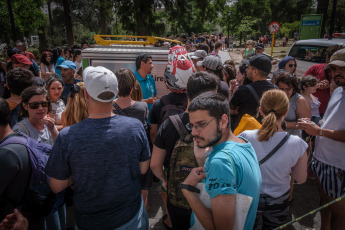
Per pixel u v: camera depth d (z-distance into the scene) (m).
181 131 1.96
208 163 1.50
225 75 4.85
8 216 1.75
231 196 1.37
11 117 2.94
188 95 2.07
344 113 2.43
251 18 34.16
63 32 37.47
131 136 1.78
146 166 1.98
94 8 34.50
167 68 2.55
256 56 3.04
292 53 7.38
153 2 17.69
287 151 2.09
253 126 2.40
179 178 1.93
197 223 1.66
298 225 3.19
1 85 4.59
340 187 2.54
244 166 1.44
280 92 2.13
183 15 19.08
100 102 1.72
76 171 1.67
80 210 1.75
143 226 1.98
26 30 17.80
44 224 2.11
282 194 2.16
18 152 1.77
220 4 30.58
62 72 4.17
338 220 2.60
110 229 1.77
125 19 18.09
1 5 15.73
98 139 1.67
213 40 23.55
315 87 3.65
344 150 2.48
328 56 4.24
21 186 1.81
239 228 1.41
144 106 3.07
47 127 2.52
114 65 4.36
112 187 1.71
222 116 1.45
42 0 19.31
